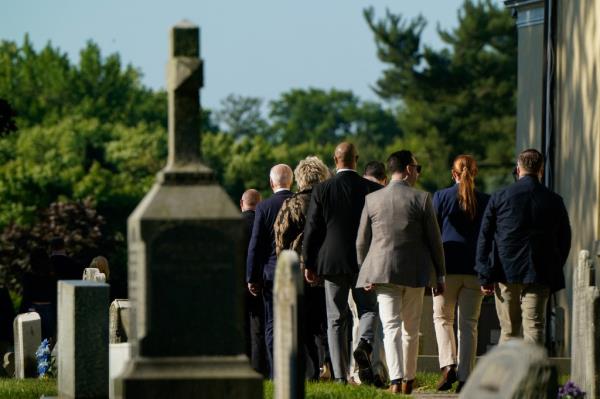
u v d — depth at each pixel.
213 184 16.77
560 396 19.78
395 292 23.80
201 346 16.50
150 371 16.34
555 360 31.56
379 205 23.81
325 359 26.42
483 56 128.50
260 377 16.41
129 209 160.25
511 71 128.62
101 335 21.80
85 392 21.70
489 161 126.38
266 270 26.52
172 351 16.45
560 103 40.94
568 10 40.12
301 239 25.94
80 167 163.50
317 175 26.31
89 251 113.94
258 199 29.44
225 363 16.45
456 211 24.83
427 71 128.75
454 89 128.75
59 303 22.92
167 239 16.45
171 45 17.20
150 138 182.25
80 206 116.12
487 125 127.25
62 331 22.59
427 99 129.75
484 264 23.27
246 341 28.86
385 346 23.86
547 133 41.66
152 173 177.25
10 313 40.69
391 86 130.12
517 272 22.81
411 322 24.05
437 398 23.70
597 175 35.88
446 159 127.00
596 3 36.88
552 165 41.47
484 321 34.59
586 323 20.45
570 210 38.81
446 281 24.73
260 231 26.55
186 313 16.47
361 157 181.25
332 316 24.75
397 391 23.80
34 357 33.50
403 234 23.64
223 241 16.53
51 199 158.62
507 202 22.97
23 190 157.25
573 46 39.44
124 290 37.50
